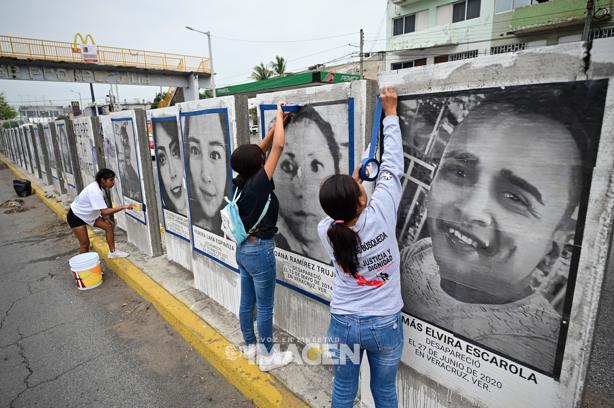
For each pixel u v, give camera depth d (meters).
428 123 1.85
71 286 4.98
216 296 4.02
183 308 3.91
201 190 3.88
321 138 2.54
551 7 18.64
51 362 3.36
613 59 1.28
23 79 23.55
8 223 8.91
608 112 1.32
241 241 2.58
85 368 3.25
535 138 1.51
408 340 2.17
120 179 6.04
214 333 3.42
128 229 6.14
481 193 1.71
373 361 1.91
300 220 2.85
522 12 19.64
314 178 2.65
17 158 20.75
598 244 1.42
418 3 23.88
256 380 2.77
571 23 18.25
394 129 1.89
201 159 3.79
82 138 7.63
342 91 2.33
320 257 2.76
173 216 4.92
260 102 3.00
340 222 1.72
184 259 4.95
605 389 2.65
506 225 1.65
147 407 2.77
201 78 30.67
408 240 2.05
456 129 1.75
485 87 1.62
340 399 1.95
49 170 12.60
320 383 2.72
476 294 1.81
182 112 3.93
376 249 1.71
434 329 2.02
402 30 25.33
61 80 24.89
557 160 1.47
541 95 1.47
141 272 4.95
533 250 1.59
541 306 1.61
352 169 2.36
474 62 1.63
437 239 1.92
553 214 1.51
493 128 1.62
